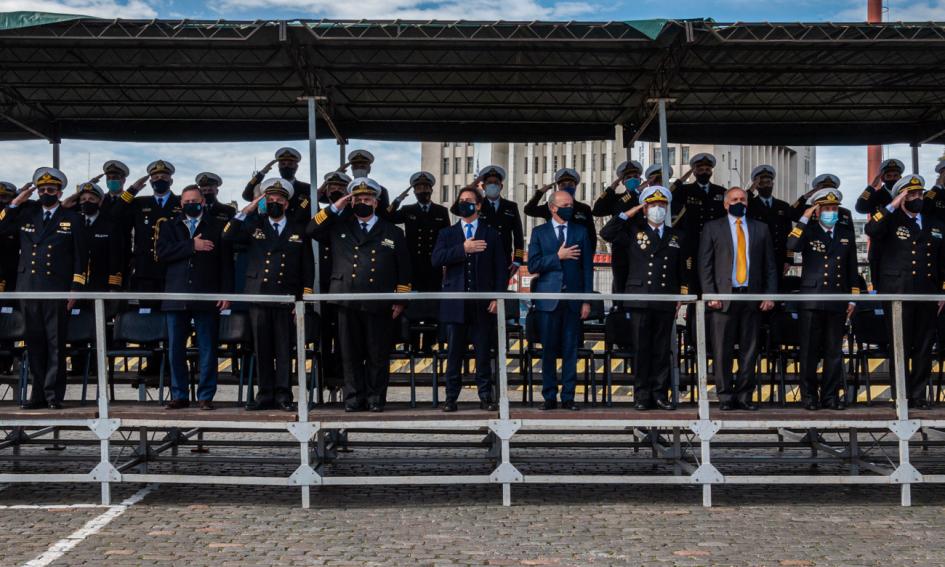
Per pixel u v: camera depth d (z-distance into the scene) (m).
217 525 7.54
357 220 8.84
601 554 6.69
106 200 10.66
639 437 10.80
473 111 11.95
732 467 10.48
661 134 9.88
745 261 8.94
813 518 7.89
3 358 10.30
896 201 9.11
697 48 9.44
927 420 8.34
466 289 8.88
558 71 10.38
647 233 8.95
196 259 8.91
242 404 9.29
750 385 8.90
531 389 9.45
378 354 8.62
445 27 8.95
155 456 8.84
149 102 11.48
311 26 8.86
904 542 7.07
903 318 9.12
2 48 9.58
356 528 7.46
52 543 6.93
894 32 9.02
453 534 7.27
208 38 8.83
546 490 9.14
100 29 8.78
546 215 11.16
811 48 9.38
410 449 11.66
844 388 9.41
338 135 12.22
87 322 9.41
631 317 8.97
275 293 8.80
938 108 11.88
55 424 8.23
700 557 6.62
